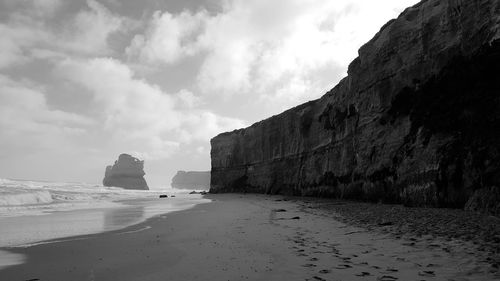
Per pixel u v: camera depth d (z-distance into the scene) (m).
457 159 14.60
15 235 12.84
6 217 19.38
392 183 20.09
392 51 21.81
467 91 15.41
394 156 20.11
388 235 10.15
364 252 8.27
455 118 15.62
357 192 25.45
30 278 7.12
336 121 32.09
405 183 18.08
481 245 7.81
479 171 13.19
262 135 54.41
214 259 8.25
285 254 8.44
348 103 28.50
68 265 8.12
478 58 14.68
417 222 11.64
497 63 13.86
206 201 36.81
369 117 24.08
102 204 31.41
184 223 16.23
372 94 23.84
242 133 62.69
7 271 7.66
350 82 28.27
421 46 19.19
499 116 13.19
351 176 27.20
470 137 14.42
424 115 18.14
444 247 8.02
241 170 60.62
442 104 16.75
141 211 23.61
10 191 33.81
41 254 9.39
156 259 8.52
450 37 17.05
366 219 13.98
